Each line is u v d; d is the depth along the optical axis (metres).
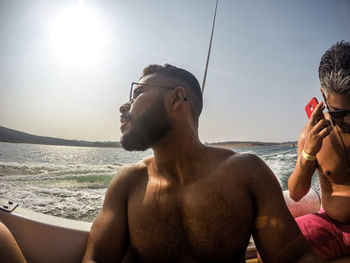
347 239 1.28
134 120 0.81
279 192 0.81
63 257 1.04
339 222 1.31
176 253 0.80
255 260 1.45
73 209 3.43
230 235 0.77
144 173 0.91
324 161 1.30
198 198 0.78
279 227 0.76
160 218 0.80
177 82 0.84
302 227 1.39
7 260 0.73
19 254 0.78
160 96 0.81
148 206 0.82
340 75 1.06
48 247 1.05
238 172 0.80
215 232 0.76
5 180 5.36
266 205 0.78
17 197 3.98
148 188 0.85
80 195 4.14
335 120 1.13
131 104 0.84
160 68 0.88
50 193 4.26
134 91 0.86
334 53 1.12
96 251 0.84
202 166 0.82
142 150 0.85
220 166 0.81
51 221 1.10
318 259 0.74
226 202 0.77
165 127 0.80
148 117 0.79
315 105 1.20
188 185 0.80
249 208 0.79
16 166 7.20
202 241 0.77
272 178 0.82
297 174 1.32
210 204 0.77
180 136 0.81
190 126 0.83
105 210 0.89
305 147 1.24
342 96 1.07
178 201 0.80
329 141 1.27
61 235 1.06
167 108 0.81
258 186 0.79
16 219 1.07
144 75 0.90
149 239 0.81
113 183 0.93
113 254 0.85
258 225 0.79
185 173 0.81
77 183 5.13
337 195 1.29
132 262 0.94
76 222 1.13
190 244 0.79
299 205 1.68
